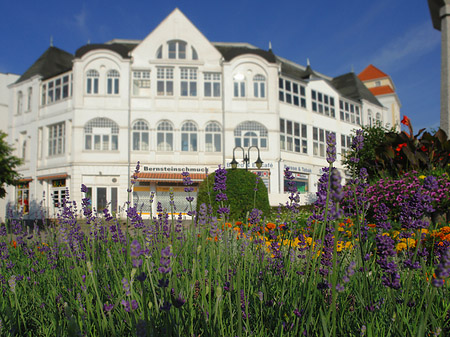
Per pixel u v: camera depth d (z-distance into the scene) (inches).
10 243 213.3
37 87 1261.1
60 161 1159.0
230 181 483.2
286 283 111.6
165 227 166.6
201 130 1160.2
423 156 386.9
